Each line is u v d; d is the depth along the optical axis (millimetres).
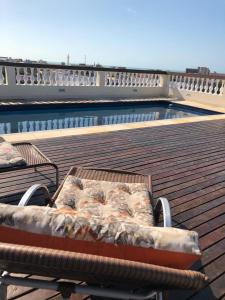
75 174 2656
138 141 5410
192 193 3400
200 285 928
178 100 11852
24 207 1181
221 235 2615
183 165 4309
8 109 8211
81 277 1126
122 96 11633
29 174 3541
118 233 1102
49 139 5105
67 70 10102
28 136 5199
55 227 1112
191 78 11625
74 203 2080
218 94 10766
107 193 2273
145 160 4402
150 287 1113
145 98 11844
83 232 1102
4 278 1235
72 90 10359
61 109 9219
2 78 8984
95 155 4434
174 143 5465
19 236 1111
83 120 8984
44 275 1247
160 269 908
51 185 3281
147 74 12188
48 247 1094
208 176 3945
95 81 10992
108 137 5535
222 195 3400
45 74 9695
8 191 3090
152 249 1062
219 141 5816
